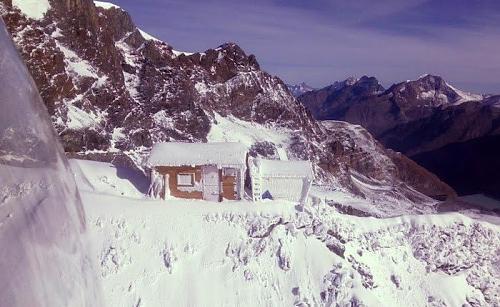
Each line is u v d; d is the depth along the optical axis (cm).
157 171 3444
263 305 2598
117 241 2758
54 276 242
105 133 5238
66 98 5238
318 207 3191
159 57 7625
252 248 2812
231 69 8825
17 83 250
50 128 286
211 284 2641
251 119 8162
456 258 3272
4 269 209
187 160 3403
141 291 2559
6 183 225
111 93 5800
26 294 215
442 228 3397
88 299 275
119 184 3662
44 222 245
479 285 3203
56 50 5228
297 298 2650
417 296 2981
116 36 7619
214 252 2788
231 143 3619
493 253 3434
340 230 3050
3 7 5056
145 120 6019
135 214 2911
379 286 2889
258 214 2983
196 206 3053
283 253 2795
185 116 6600
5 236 216
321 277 2750
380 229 3250
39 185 251
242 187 3403
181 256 2750
